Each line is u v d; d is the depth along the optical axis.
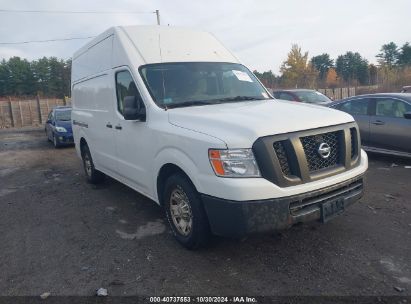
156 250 4.16
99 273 3.72
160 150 4.18
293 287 3.26
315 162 3.55
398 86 38.94
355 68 85.31
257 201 3.22
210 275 3.55
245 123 3.44
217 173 3.36
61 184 7.73
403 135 7.56
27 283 3.62
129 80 4.84
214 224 3.49
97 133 6.23
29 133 22.34
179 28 5.45
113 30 5.33
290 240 4.16
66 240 4.64
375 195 5.68
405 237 4.14
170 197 4.21
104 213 5.59
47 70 68.19
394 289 3.16
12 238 4.82
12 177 8.80
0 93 66.31
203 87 4.77
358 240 4.11
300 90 13.90
